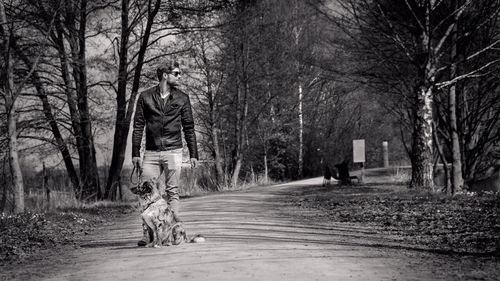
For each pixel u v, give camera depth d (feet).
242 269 22.08
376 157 169.07
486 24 65.82
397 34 65.92
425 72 63.87
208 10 87.30
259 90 119.55
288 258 24.64
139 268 23.18
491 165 73.92
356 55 68.33
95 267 24.48
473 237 32.78
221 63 107.96
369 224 42.16
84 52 81.00
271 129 130.82
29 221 44.39
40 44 67.92
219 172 112.06
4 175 60.90
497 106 71.26
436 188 67.67
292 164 143.23
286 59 119.44
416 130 66.23
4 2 64.85
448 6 67.10
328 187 84.58
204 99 113.91
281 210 54.44
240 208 56.18
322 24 110.52
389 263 24.54
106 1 82.23
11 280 23.22
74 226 44.60
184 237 29.60
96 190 84.33
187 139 30.55
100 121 83.87
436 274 22.17
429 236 34.78
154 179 28.84
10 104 52.70
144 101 29.89
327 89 137.08
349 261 24.61
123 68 81.97
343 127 146.41
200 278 20.66
